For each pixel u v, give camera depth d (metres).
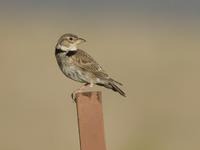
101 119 9.34
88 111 9.34
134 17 38.06
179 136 20.39
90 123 9.33
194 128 21.30
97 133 9.34
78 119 9.34
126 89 25.34
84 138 9.32
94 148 9.34
